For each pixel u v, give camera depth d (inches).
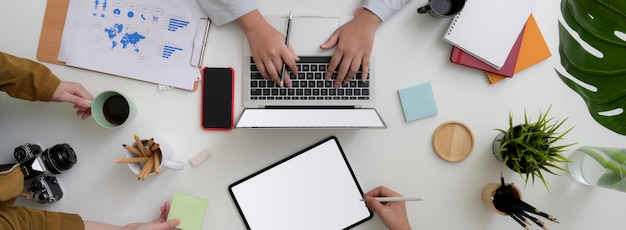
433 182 33.2
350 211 32.7
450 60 32.6
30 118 32.8
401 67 32.8
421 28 32.7
